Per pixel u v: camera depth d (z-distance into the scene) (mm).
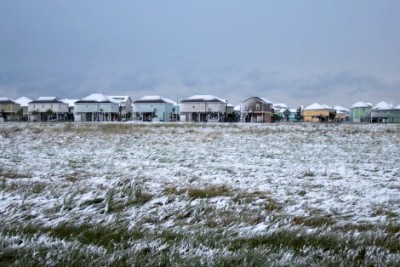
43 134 30188
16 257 5246
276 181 11469
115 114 97000
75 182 10727
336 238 6133
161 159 16609
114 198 8734
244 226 6891
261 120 89375
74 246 5625
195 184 10703
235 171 13438
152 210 7887
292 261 5184
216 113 90812
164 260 5113
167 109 95125
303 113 110062
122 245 5711
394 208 8406
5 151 18922
